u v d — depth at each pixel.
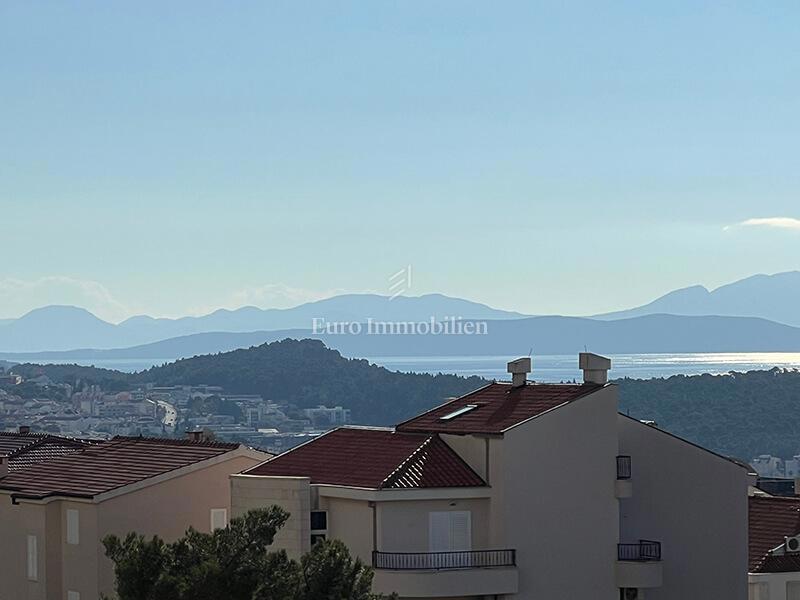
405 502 59.38
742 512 67.38
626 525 65.38
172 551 42.09
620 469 63.22
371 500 58.69
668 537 66.06
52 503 67.81
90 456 72.62
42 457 79.19
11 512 70.00
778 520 76.81
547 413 61.56
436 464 61.19
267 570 41.56
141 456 70.69
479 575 59.38
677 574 66.06
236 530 42.31
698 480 66.75
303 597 41.72
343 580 42.12
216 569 40.66
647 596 65.50
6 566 70.19
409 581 58.22
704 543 66.62
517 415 62.56
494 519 60.44
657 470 66.06
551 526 61.28
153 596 40.66
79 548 66.69
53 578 67.62
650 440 66.06
